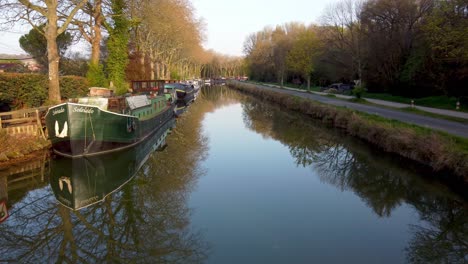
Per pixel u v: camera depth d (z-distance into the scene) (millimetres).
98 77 23750
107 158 13570
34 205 9445
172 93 30438
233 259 6703
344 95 37750
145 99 19312
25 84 16484
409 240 7633
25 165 11945
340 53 44625
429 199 10203
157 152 16438
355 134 18359
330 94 37625
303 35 45188
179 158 15180
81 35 25297
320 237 7680
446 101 24906
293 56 44938
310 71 43562
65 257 6828
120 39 26000
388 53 35250
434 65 26844
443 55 21109
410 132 13445
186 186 11266
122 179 12008
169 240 7566
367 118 18406
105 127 13188
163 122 23531
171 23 34000
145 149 17156
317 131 21656
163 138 20156
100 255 6969
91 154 13016
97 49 24125
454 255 7074
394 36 34875
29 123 14062
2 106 16266
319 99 32500
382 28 37000
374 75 37969
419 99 28312
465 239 7762
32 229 8023
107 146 13461
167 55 50875
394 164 13344
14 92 15914
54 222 8461
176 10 34562
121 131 13953
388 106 24984
